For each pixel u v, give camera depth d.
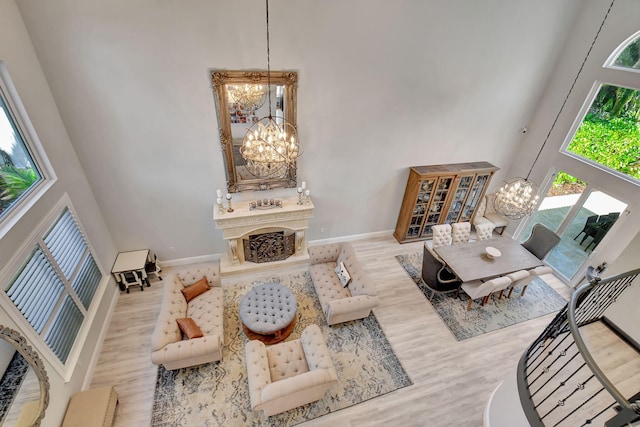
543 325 4.81
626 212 4.79
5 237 2.62
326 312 4.39
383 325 4.63
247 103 4.28
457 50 4.77
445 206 6.26
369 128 5.11
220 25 3.70
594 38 4.86
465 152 6.00
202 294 4.44
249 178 4.93
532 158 6.17
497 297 5.26
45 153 3.34
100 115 3.89
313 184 5.39
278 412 3.28
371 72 4.57
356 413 3.53
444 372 4.02
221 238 5.53
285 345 3.75
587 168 5.27
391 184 5.94
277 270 5.54
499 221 6.75
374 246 6.39
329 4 3.90
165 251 5.35
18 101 3.01
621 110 4.79
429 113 5.29
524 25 4.84
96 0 3.25
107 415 3.17
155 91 3.92
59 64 3.46
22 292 2.83
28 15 3.15
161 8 3.45
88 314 3.93
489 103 5.53
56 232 3.48
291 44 4.04
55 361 3.12
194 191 4.87
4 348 2.36
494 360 4.22
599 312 4.22
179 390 3.64
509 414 2.91
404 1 4.15
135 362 3.93
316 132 4.86
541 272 4.58
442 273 5.14
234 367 3.93
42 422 2.77
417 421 3.48
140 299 4.84
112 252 4.84
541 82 5.59
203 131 4.38
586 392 3.28
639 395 3.13
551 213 6.07
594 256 5.25
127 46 3.56
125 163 4.32
